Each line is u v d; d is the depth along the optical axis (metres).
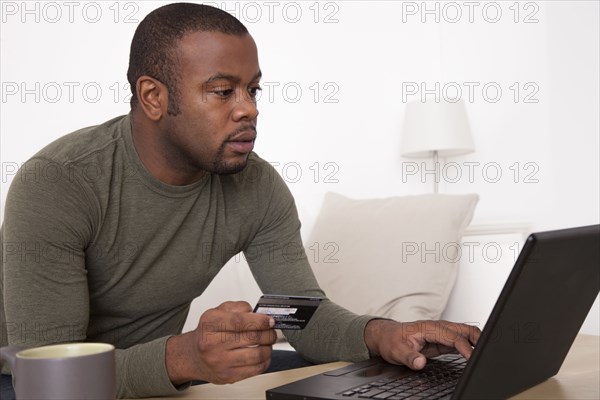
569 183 2.87
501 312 0.80
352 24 3.08
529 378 0.96
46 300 1.14
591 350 1.27
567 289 0.91
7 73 2.36
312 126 2.96
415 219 2.37
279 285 1.51
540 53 2.97
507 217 3.09
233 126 1.19
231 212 1.45
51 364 0.69
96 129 1.33
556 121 2.91
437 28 3.27
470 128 3.20
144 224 1.32
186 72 1.17
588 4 2.78
